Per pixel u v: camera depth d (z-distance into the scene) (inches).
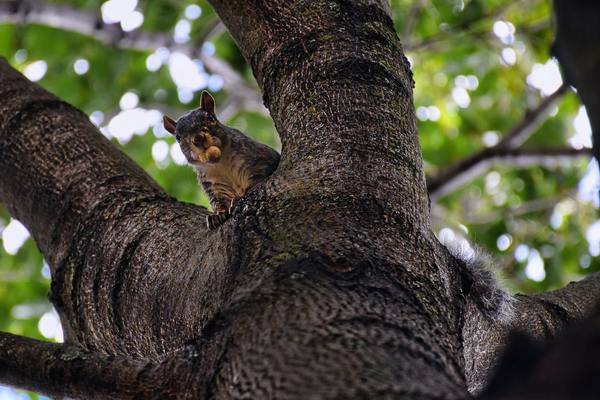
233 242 172.9
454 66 556.4
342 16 217.2
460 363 152.9
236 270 165.9
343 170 181.3
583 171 549.0
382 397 124.6
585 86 97.3
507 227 545.6
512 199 568.1
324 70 205.8
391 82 205.2
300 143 193.6
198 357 152.3
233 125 557.9
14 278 515.2
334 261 156.9
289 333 140.9
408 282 159.6
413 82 218.5
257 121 554.9
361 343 137.5
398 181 182.9
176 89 564.4
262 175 328.8
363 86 201.5
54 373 169.6
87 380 165.6
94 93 547.5
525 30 542.6
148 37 504.7
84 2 528.7
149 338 187.5
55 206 223.5
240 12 227.1
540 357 97.7
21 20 474.3
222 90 569.6
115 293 197.3
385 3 227.9
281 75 212.5
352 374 129.6
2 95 251.4
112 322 196.1
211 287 170.1
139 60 561.6
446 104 572.1
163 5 546.3
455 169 459.8
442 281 168.4
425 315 154.2
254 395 132.1
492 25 542.0
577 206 544.7
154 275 191.8
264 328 144.3
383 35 216.1
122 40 498.0
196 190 536.4
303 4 221.1
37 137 237.9
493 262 217.5
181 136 342.0
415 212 178.9
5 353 175.8
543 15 549.3
